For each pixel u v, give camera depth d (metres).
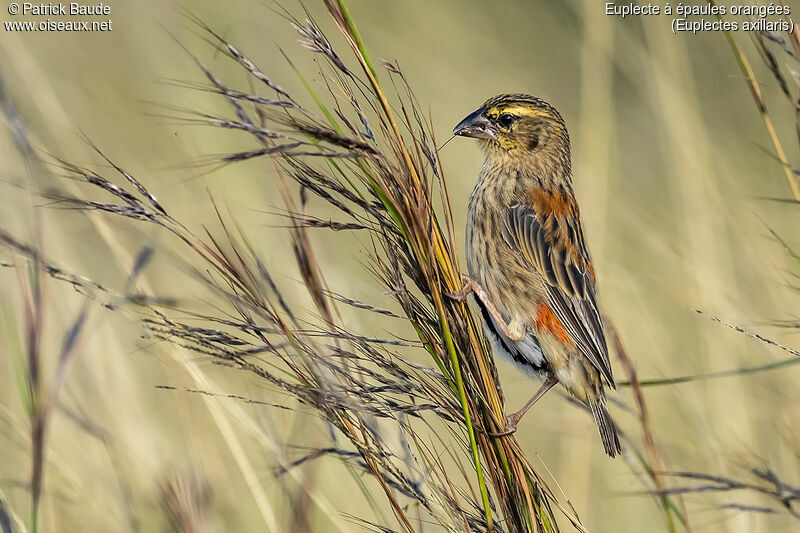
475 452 7.02
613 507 12.15
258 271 7.11
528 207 10.44
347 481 10.44
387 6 19.25
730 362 12.11
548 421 13.82
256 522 10.13
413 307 7.12
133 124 15.23
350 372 7.18
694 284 13.14
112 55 16.25
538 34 20.83
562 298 10.16
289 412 10.33
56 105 12.57
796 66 8.50
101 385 10.72
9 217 11.22
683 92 14.95
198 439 10.30
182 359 8.70
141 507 9.75
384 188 6.83
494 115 10.69
